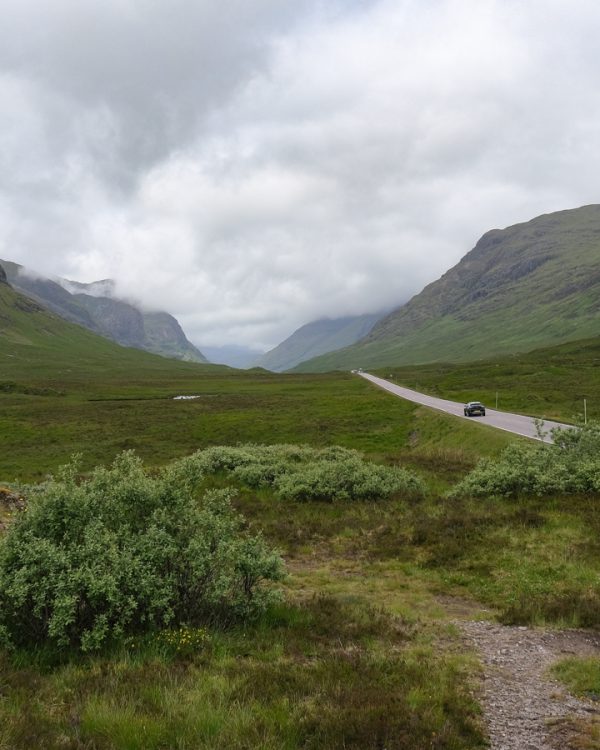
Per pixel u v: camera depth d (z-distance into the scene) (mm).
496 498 18375
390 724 5855
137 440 53219
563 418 48688
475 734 5809
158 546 9070
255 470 24500
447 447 40000
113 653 7789
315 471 23016
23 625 8117
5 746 5188
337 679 7078
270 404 83938
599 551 12672
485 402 70562
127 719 5758
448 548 14258
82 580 8055
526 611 10102
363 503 20266
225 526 10203
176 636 8234
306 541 16406
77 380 143625
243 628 9227
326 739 5547
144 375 181250
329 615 10023
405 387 114500
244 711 6008
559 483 18016
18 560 8398
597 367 107812
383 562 14148
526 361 154625
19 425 61875
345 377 170625
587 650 8586
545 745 5676
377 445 47125
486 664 8031
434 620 10086
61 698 6426
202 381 152500
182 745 5395
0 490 16797
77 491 9750
